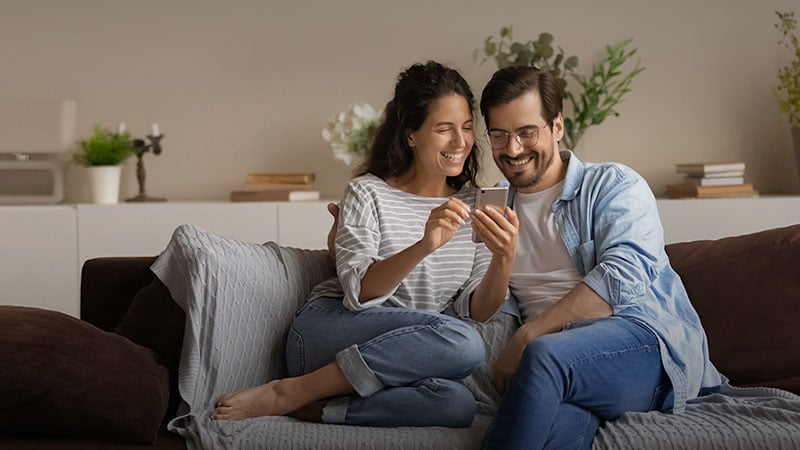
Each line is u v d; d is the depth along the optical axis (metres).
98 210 4.05
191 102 4.47
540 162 2.58
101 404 2.09
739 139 4.47
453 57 4.45
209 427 2.16
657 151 4.48
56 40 4.43
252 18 4.46
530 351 2.10
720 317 2.59
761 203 4.02
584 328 2.25
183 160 4.49
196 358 2.34
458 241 2.62
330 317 2.42
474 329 2.34
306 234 4.07
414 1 4.44
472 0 4.44
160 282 2.52
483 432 2.16
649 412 2.27
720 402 2.33
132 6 4.44
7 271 4.02
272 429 2.14
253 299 2.45
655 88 4.47
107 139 4.31
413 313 2.35
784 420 2.15
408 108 2.58
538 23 4.44
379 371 2.27
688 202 4.02
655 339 2.31
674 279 2.56
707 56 4.45
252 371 2.44
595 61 4.44
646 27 4.44
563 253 2.57
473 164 2.72
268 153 4.50
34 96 4.43
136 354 2.27
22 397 2.06
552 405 2.07
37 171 4.23
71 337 2.17
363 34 4.46
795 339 2.50
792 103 4.23
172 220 4.06
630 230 2.49
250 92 4.48
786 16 4.41
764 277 2.60
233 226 4.06
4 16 4.41
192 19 4.46
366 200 2.57
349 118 4.16
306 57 4.47
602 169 2.59
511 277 2.61
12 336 2.11
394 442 2.10
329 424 2.25
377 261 2.44
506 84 2.54
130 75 4.45
